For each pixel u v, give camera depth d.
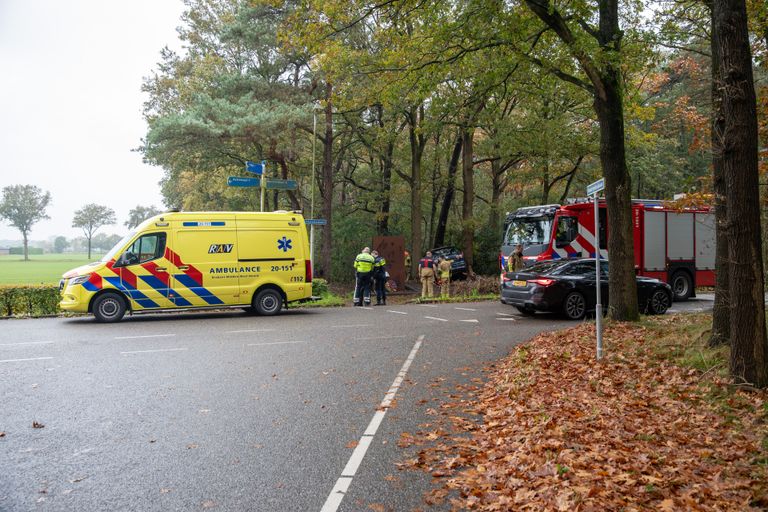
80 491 4.32
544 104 27.00
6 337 11.89
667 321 12.08
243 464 4.88
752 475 4.40
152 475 4.64
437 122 22.84
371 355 10.03
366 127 32.62
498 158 30.94
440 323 14.38
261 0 23.83
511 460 4.88
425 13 12.41
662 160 35.00
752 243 6.60
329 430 5.83
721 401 6.37
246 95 25.97
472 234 31.41
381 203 37.34
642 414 6.19
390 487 4.40
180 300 14.98
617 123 11.97
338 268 35.81
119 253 14.55
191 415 6.35
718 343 8.38
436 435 5.62
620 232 12.23
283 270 16.03
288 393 7.36
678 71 18.92
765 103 10.16
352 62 15.98
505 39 12.40
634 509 3.86
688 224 20.92
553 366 8.79
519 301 15.27
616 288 12.34
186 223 15.12
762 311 6.64
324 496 4.23
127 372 8.58
